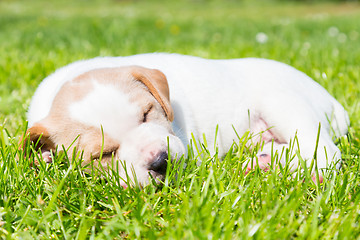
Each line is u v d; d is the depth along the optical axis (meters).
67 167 0.63
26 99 0.86
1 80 0.97
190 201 0.57
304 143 0.66
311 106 0.70
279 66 0.75
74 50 1.27
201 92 0.71
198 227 0.52
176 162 0.61
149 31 1.76
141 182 0.59
